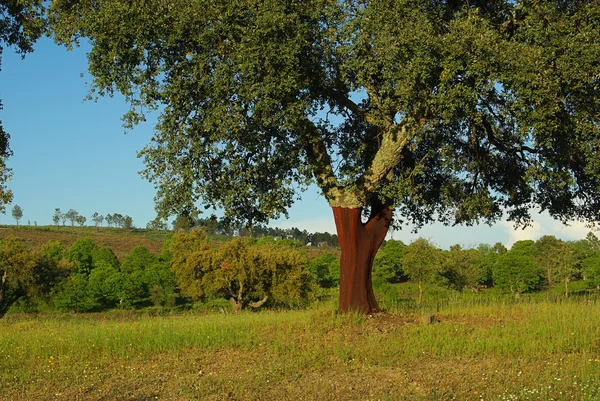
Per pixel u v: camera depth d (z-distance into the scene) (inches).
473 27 448.1
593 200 678.5
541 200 671.8
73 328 575.8
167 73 496.1
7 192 551.2
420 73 446.3
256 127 493.4
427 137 532.1
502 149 600.4
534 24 461.4
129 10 459.5
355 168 545.3
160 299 1989.4
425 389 328.2
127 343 468.8
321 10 470.0
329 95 542.9
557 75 438.3
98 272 1988.2
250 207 543.8
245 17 469.7
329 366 389.1
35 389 350.3
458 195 614.5
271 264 1635.1
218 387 341.7
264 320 575.5
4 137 568.4
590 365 365.7
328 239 4985.2
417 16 458.6
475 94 447.8
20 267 1503.4
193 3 469.7
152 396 327.0
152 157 500.7
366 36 462.6
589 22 465.1
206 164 512.7
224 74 464.1
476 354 417.7
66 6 509.0
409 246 1537.9
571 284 2401.6
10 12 568.1
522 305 629.3
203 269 1651.1
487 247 3590.1
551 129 451.5
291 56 444.5
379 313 551.2
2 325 668.7
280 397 320.2
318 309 641.6
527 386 323.3
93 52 478.6
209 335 488.4
